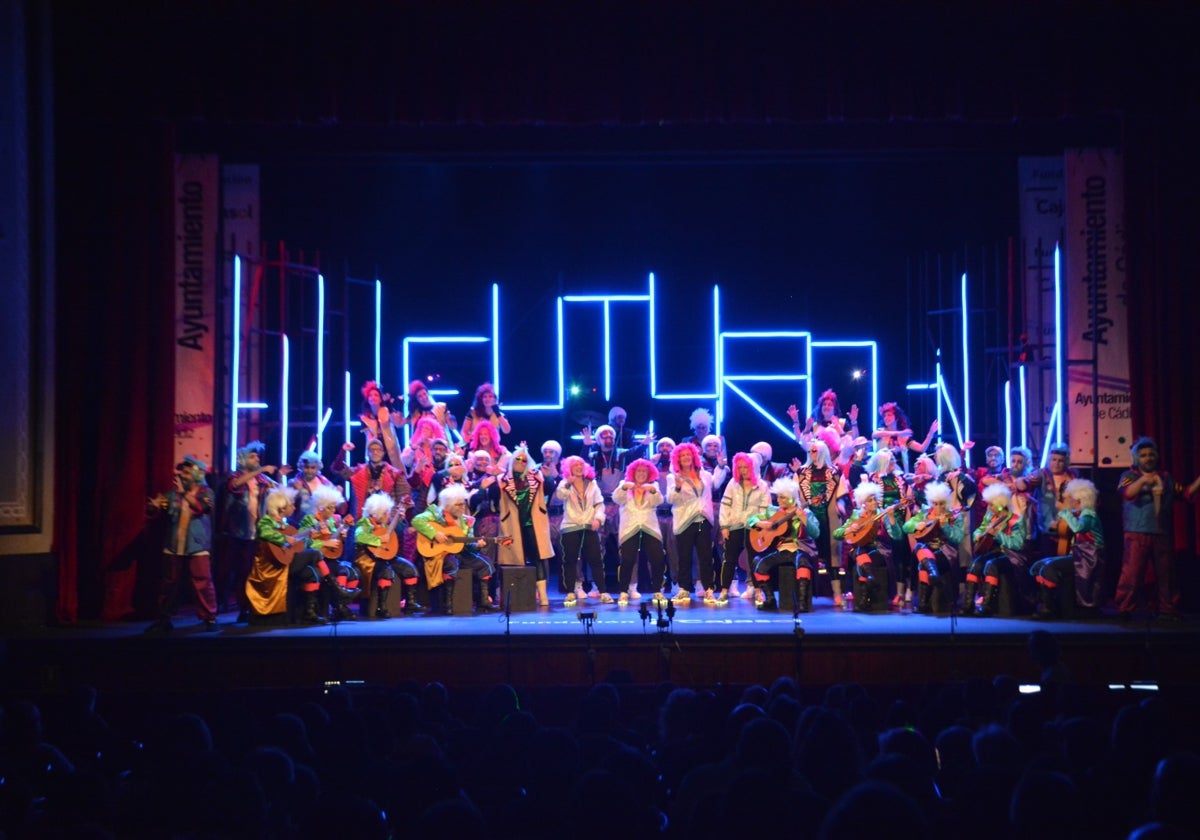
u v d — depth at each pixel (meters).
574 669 8.02
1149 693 6.48
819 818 3.04
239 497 9.80
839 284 12.76
